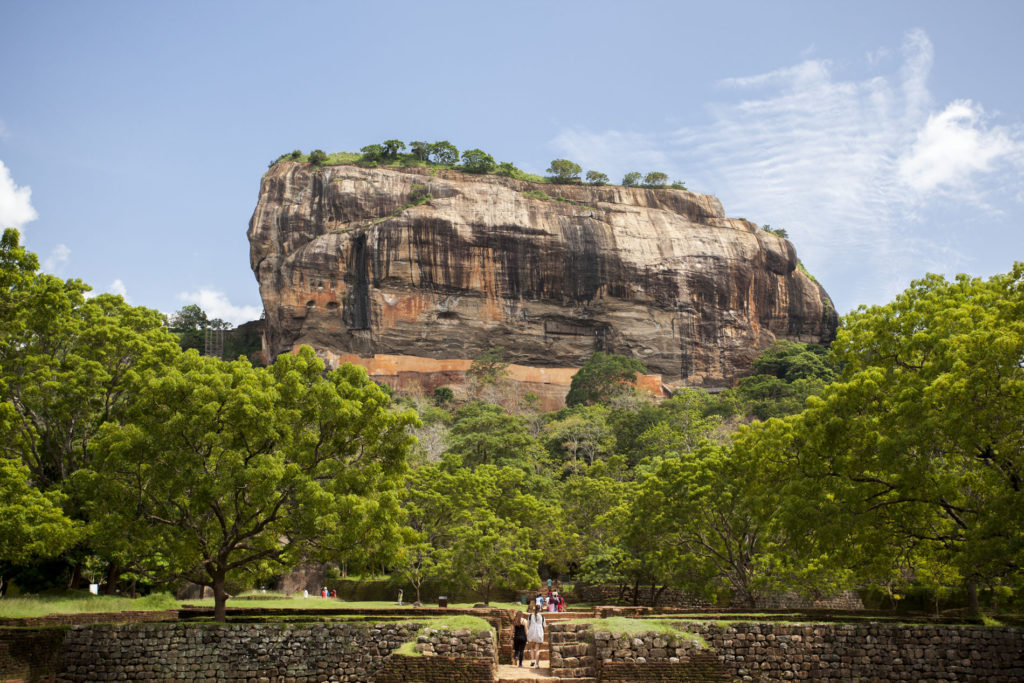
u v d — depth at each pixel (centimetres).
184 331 13000
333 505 2306
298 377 2456
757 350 11725
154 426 2344
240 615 2731
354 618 2420
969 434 2172
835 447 2508
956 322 2466
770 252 12206
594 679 1944
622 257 11425
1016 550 2033
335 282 10881
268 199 11581
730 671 2005
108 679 2048
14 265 2697
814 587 3338
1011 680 1983
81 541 2900
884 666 2009
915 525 2469
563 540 4784
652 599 4500
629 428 8175
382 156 12712
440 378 10681
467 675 1925
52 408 3070
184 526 2408
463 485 4497
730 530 3616
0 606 2653
